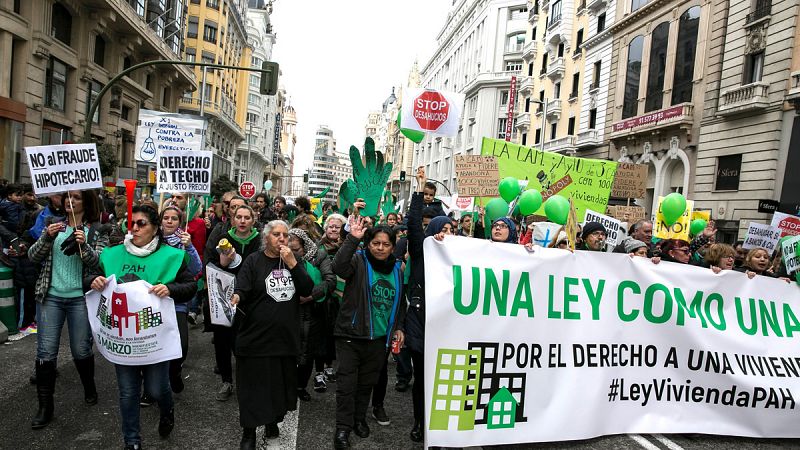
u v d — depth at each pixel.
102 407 4.43
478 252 4.18
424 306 4.24
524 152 9.73
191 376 5.47
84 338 4.23
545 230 6.27
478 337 4.04
